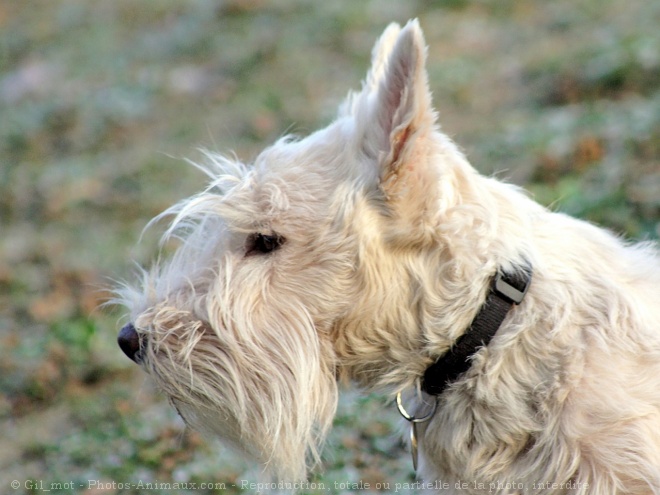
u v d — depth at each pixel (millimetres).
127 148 21562
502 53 22844
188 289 6277
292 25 28000
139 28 31156
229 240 6250
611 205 11039
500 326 5754
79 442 9930
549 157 13180
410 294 5879
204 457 9102
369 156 5949
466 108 18984
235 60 25828
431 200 5816
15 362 12070
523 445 5781
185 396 6207
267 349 6039
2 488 9242
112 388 11289
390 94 5867
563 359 5660
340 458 8594
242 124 20922
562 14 24844
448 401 5895
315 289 5996
